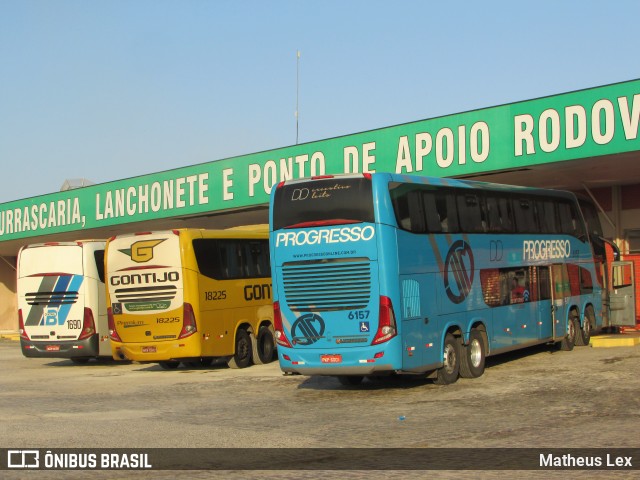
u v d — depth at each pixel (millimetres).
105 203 39031
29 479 9625
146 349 22141
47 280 25453
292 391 17391
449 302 17484
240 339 23391
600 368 18141
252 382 19375
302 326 16453
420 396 15719
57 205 42062
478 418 12805
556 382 16406
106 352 25328
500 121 23969
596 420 12148
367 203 16016
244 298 23656
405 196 16578
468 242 18375
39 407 16078
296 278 16516
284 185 16828
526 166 23531
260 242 24656
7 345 42031
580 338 23031
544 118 22969
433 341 16859
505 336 19328
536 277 20984
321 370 16266
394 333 15789
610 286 25125
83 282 25188
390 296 15797
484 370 19328
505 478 8930
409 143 26234
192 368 24312
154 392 18141
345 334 16078
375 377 19172
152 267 22109
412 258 16469
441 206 17672
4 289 56500
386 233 15891
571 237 22984
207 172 33750
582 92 22156
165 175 35781
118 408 15594
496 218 19609
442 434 11602
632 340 22906
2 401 17266
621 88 21406
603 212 26609
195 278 21984
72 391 19000
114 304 22547
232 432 12406
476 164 24516
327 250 16250
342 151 28281
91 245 25453
